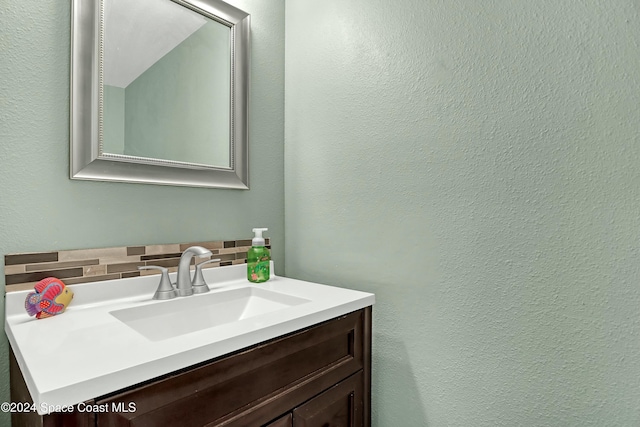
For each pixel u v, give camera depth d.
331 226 1.27
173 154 1.08
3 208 0.79
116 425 0.51
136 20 1.00
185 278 0.99
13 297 0.79
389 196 1.12
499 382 0.91
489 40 0.91
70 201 0.88
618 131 0.75
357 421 0.95
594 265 0.78
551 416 0.84
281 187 1.42
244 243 1.28
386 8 1.12
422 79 1.04
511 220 0.89
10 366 0.76
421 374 1.05
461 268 0.97
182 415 0.58
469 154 0.95
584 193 0.79
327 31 1.28
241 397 0.67
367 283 1.17
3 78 0.79
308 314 0.80
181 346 0.60
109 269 0.94
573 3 0.80
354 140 1.20
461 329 0.97
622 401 0.75
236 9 1.24
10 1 0.80
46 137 0.84
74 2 0.88
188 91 1.11
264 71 1.35
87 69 0.90
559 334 0.82
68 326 0.72
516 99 0.87
